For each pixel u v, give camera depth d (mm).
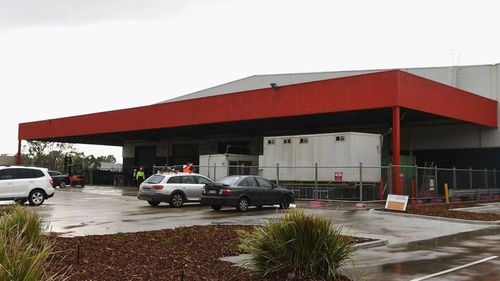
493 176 34312
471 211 22516
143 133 48375
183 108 38438
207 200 21062
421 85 28469
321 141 27594
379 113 32688
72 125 49062
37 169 23125
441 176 36312
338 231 8094
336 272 7734
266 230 8008
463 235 14500
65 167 57906
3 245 4582
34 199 22734
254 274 7738
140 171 44906
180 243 10750
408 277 8516
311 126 41781
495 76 36906
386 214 20391
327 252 7641
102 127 45719
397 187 25828
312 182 27734
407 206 22719
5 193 21953
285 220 7781
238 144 48812
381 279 8336
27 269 4543
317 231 7625
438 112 29703
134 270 7910
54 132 51188
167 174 23406
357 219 18469
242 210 20922
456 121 36281
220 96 35719
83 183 48250
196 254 9547
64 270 7598
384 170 27797
